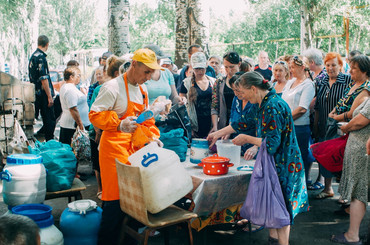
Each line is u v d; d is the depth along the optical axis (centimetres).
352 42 2275
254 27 2861
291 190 363
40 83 860
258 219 360
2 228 193
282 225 356
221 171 378
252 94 368
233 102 484
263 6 2828
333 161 444
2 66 3083
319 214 514
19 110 736
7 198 381
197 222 404
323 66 619
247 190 397
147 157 321
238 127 434
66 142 668
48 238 336
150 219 330
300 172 369
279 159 364
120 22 1302
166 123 473
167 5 2134
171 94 587
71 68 637
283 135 364
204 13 995
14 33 3116
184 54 1042
